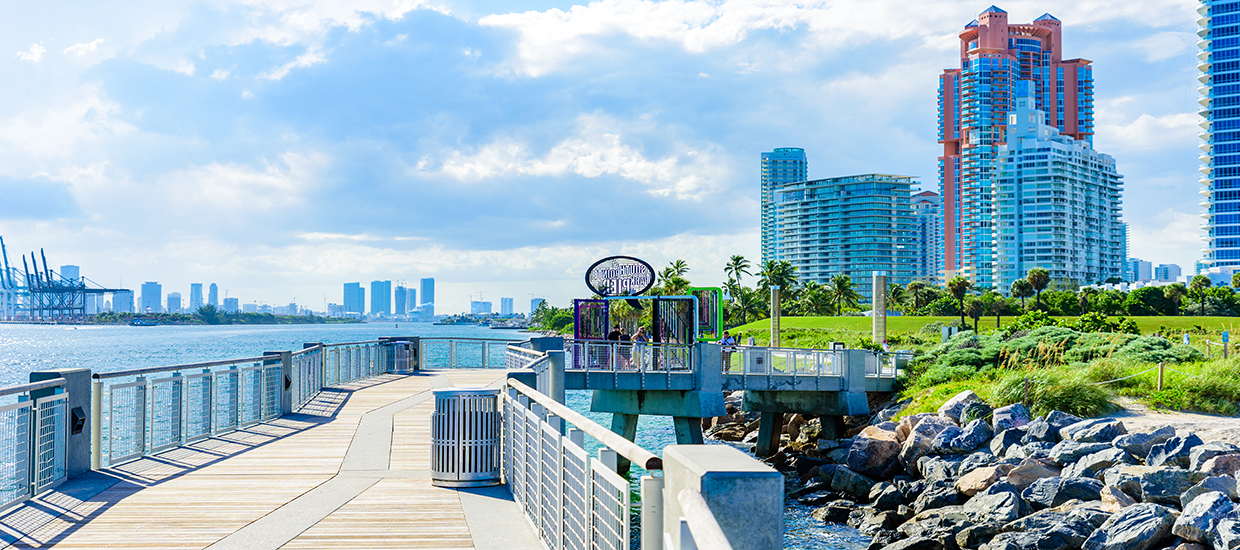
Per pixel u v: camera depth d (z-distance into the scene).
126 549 7.25
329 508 8.77
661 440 37.00
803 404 33.44
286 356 16.53
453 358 30.41
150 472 10.59
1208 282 129.38
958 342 39.44
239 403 14.65
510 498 9.29
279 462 11.39
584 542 5.50
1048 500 17.98
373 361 26.81
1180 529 14.53
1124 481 17.33
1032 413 25.33
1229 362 28.25
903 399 34.16
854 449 25.39
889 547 18.16
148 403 11.82
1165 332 52.75
